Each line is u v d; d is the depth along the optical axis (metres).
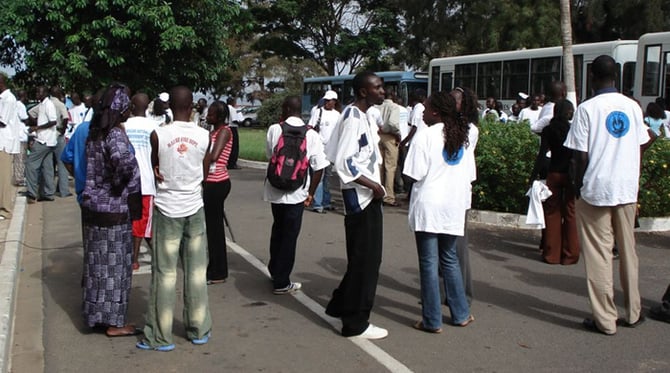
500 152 9.60
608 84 5.29
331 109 10.37
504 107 20.61
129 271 5.23
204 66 14.39
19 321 5.62
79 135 5.58
